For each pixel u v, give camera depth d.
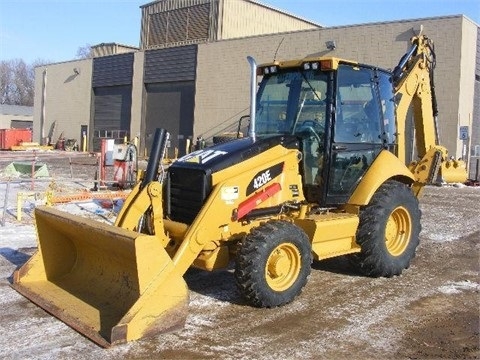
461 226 10.46
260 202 5.59
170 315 4.64
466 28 20.09
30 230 8.97
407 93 7.47
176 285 4.66
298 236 5.44
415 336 4.82
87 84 37.09
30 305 5.31
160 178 5.80
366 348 4.52
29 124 63.75
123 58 33.81
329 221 5.91
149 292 4.54
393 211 6.64
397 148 7.32
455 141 20.05
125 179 13.75
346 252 6.24
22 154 16.19
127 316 4.45
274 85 6.68
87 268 5.70
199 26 32.22
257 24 32.62
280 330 4.86
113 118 35.16
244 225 5.50
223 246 5.40
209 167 5.41
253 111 5.95
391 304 5.68
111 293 5.19
